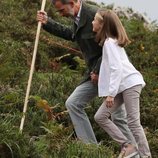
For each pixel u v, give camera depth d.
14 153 11.30
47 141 13.02
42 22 14.54
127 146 13.23
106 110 13.26
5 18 26.06
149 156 13.16
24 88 17.45
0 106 15.13
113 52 12.82
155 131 17.08
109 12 13.15
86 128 13.97
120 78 12.78
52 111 16.50
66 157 12.28
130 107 12.98
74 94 14.02
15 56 21.03
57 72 21.97
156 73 24.39
